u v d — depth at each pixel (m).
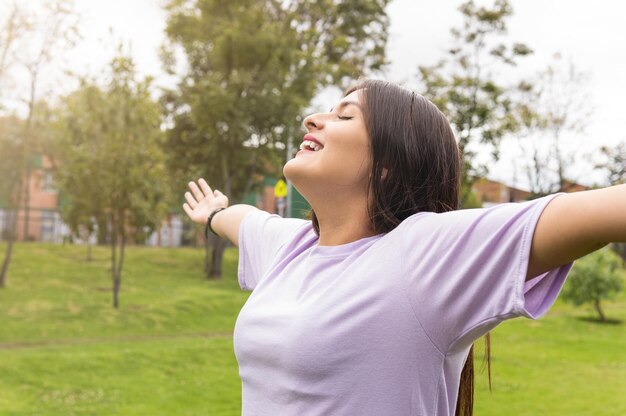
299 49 24.89
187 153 24.56
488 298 0.98
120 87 16.17
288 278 1.28
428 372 1.04
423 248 1.06
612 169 16.80
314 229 1.41
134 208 15.81
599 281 18.12
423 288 1.03
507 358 11.29
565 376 9.89
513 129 16.28
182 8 22.91
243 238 1.76
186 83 22.98
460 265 1.00
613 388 9.11
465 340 1.04
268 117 22.12
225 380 9.01
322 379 1.06
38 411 7.09
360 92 1.26
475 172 15.66
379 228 1.21
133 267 23.02
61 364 9.41
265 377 1.17
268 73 22.12
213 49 22.23
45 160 31.42
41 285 17.62
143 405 7.55
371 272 1.10
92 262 22.91
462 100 15.42
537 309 0.96
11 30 17.70
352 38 26.50
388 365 1.04
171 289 18.80
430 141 1.23
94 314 14.35
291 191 17.06
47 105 20.16
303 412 1.08
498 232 0.97
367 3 26.05
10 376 8.67
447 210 1.26
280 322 1.15
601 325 17.09
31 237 32.75
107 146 15.95
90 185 15.97
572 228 0.89
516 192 21.47
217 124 22.56
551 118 17.09
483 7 15.77
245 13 22.20
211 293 18.36
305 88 22.94
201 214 2.00
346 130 1.21
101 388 8.30
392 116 1.21
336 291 1.11
